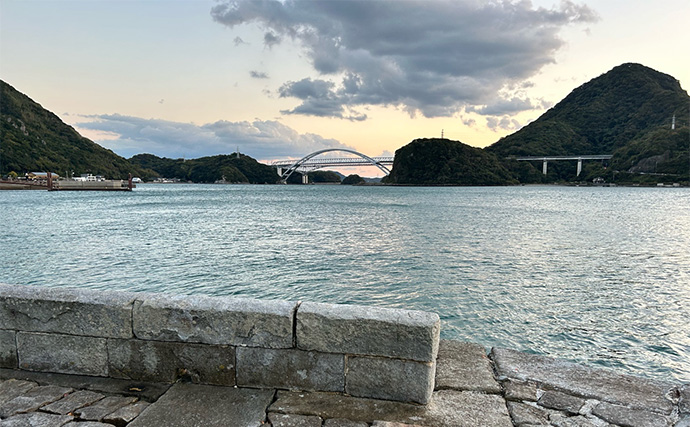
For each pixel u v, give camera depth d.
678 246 23.00
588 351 8.90
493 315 11.15
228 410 3.10
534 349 9.00
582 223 36.00
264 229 31.27
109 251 20.98
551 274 15.87
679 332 9.92
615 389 3.50
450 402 3.27
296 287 13.95
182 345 3.45
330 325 3.24
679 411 3.17
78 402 3.20
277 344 3.33
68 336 3.58
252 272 16.14
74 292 3.63
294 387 3.36
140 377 3.53
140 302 3.47
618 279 15.09
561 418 3.07
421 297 12.79
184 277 15.35
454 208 57.28
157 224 34.66
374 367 3.24
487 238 26.36
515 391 3.44
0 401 3.20
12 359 3.68
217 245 23.09
